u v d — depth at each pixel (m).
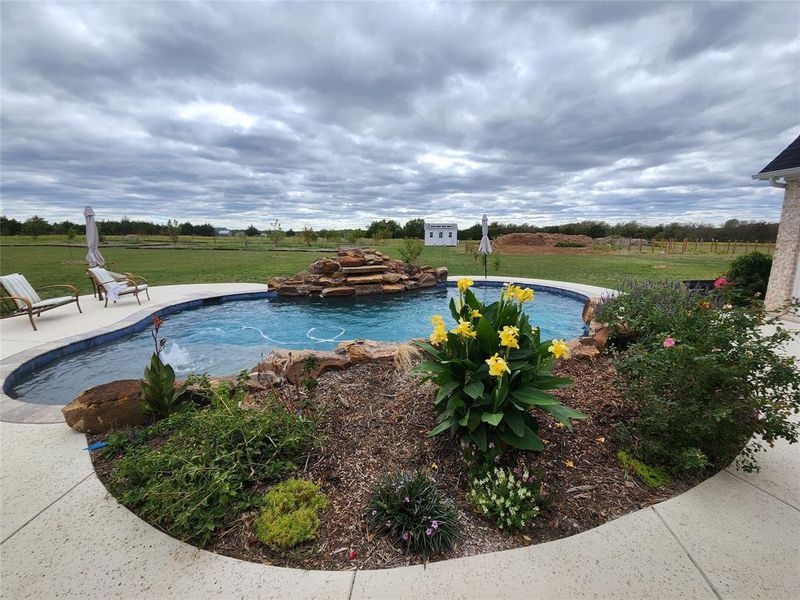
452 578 1.71
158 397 3.05
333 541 1.91
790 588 1.64
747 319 2.52
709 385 2.33
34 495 2.29
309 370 3.39
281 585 1.67
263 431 2.51
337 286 12.35
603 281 13.36
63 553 1.85
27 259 20.98
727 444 2.42
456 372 2.43
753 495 2.25
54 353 5.62
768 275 9.02
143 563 1.79
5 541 1.93
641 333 4.54
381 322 8.91
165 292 10.70
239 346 6.75
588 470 2.40
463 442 2.42
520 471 2.29
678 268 17.59
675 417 2.29
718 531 1.97
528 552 1.85
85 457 2.69
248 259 22.56
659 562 1.78
